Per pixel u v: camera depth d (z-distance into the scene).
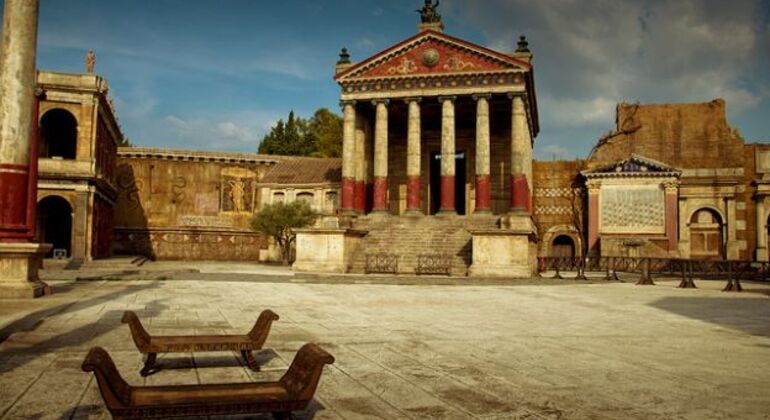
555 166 58.81
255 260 65.69
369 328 13.18
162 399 5.39
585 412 6.91
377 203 46.25
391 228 43.09
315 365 5.59
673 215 53.50
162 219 64.38
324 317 14.98
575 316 16.36
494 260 33.66
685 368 9.50
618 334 13.11
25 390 7.15
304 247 37.22
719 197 54.31
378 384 8.05
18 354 9.11
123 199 63.75
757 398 7.66
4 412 6.29
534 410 6.95
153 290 20.78
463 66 45.47
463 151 54.22
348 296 20.98
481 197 44.50
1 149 15.48
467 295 22.41
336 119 83.56
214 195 65.75
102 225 50.69
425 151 54.66
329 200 59.84
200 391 5.65
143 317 13.77
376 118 46.88
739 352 11.06
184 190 65.12
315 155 81.38
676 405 7.27
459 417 6.62
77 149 43.53
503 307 18.38
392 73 46.66
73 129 54.06
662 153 57.38
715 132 56.41
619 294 23.97
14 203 15.70
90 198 43.69
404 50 46.47
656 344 11.84
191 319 13.76
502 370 9.09
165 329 12.13
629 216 54.59
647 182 54.50
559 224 57.91
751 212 54.12
